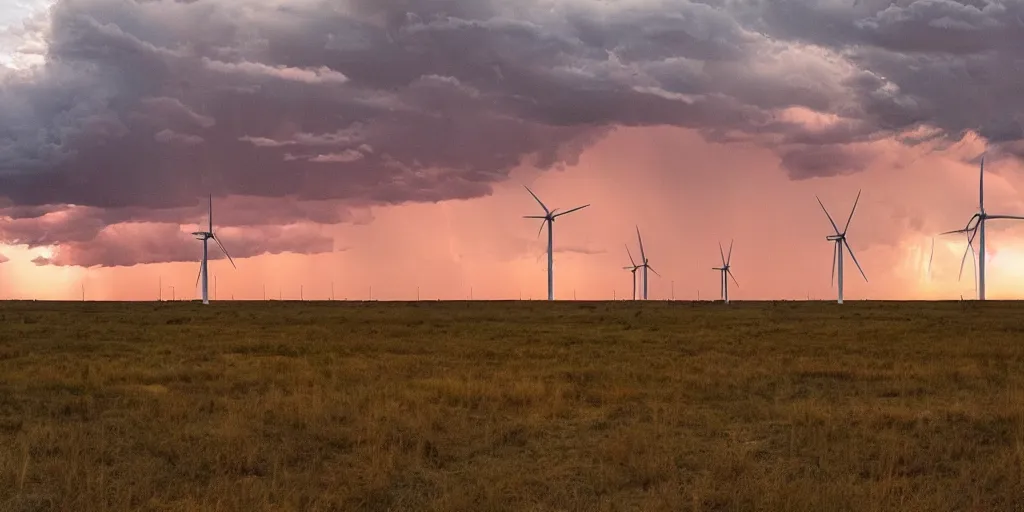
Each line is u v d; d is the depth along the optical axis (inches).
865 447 792.9
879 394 1204.5
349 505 601.3
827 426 882.8
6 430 911.7
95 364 1567.4
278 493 619.2
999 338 2282.2
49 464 706.8
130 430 884.0
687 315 3961.6
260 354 1863.9
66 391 1206.9
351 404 1021.8
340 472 696.4
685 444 809.5
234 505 577.9
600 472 691.4
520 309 5206.7
